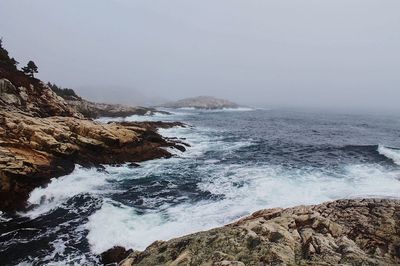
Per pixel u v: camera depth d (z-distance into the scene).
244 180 22.50
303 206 12.88
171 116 95.44
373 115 138.38
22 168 19.95
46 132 24.89
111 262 13.08
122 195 20.09
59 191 20.47
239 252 8.69
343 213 11.20
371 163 27.56
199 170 25.86
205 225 15.16
